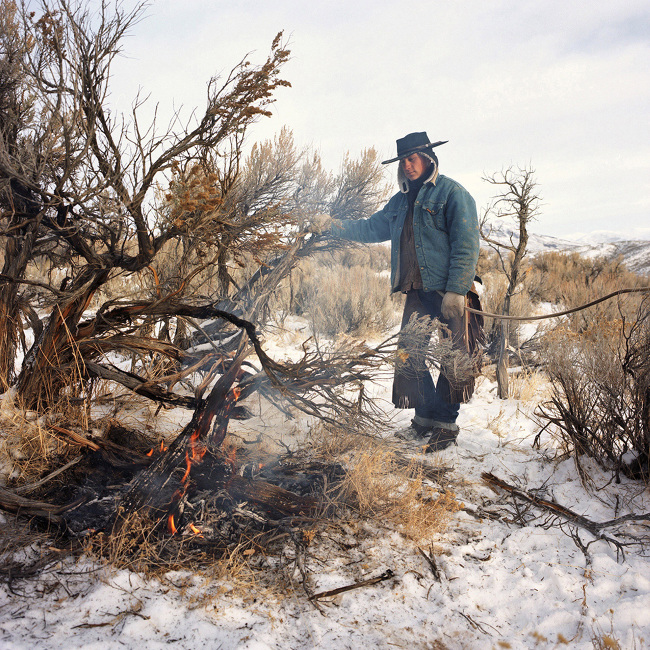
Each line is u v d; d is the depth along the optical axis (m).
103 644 1.62
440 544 2.41
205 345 3.78
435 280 3.45
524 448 3.64
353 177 4.68
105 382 3.28
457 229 3.29
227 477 2.53
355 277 9.14
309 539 2.32
